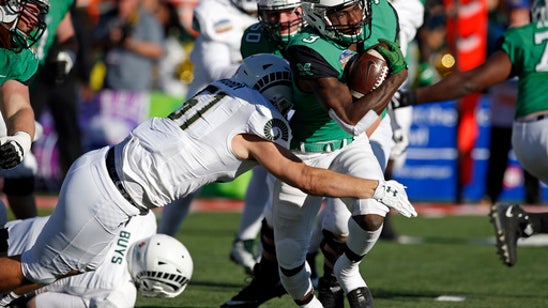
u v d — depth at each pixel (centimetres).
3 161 1622
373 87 1605
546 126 1914
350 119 1596
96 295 1762
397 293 2291
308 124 1745
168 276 1753
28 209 2367
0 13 1677
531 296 2250
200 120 1595
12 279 1656
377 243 3094
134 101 4094
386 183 1594
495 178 3669
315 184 1580
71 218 1595
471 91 1934
